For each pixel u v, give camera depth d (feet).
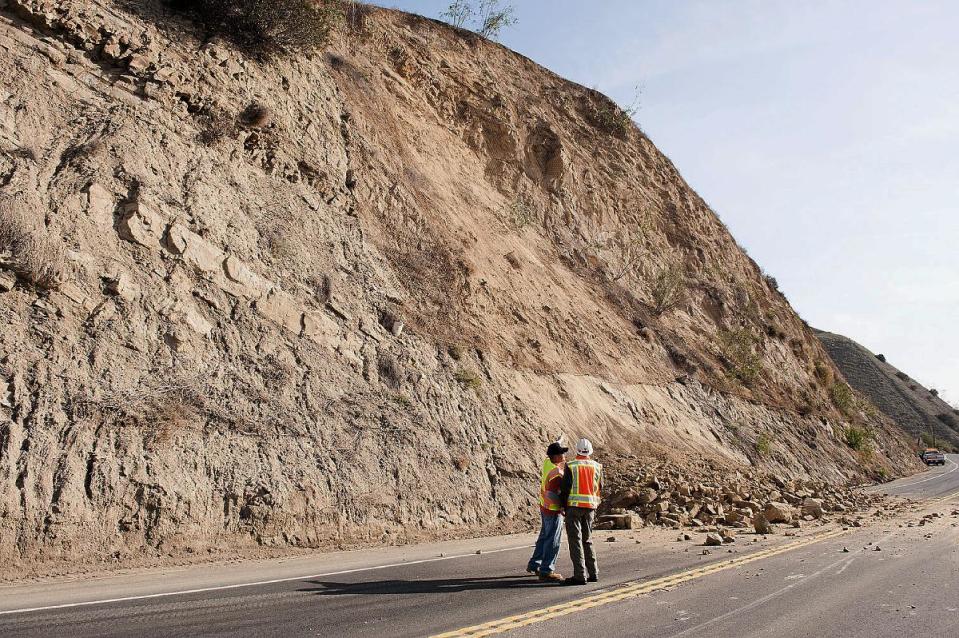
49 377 30.96
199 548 30.32
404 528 38.58
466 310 62.08
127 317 36.22
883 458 125.90
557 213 92.94
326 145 61.46
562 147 97.96
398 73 82.23
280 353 42.52
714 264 119.44
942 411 315.17
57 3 45.42
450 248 66.44
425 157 76.18
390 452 42.04
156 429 32.45
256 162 53.21
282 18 60.34
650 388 78.74
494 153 89.92
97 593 21.66
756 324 119.24
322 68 68.44
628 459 60.18
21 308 32.48
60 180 38.37
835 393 133.18
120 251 38.52
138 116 45.88
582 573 24.40
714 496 51.67
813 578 25.38
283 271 47.85
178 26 53.93
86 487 28.73
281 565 28.35
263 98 57.11
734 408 89.76
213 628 17.25
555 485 25.91
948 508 60.49
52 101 41.98
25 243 33.35
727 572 26.73
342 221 57.57
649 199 114.42
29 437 28.55
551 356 67.92
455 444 47.24
